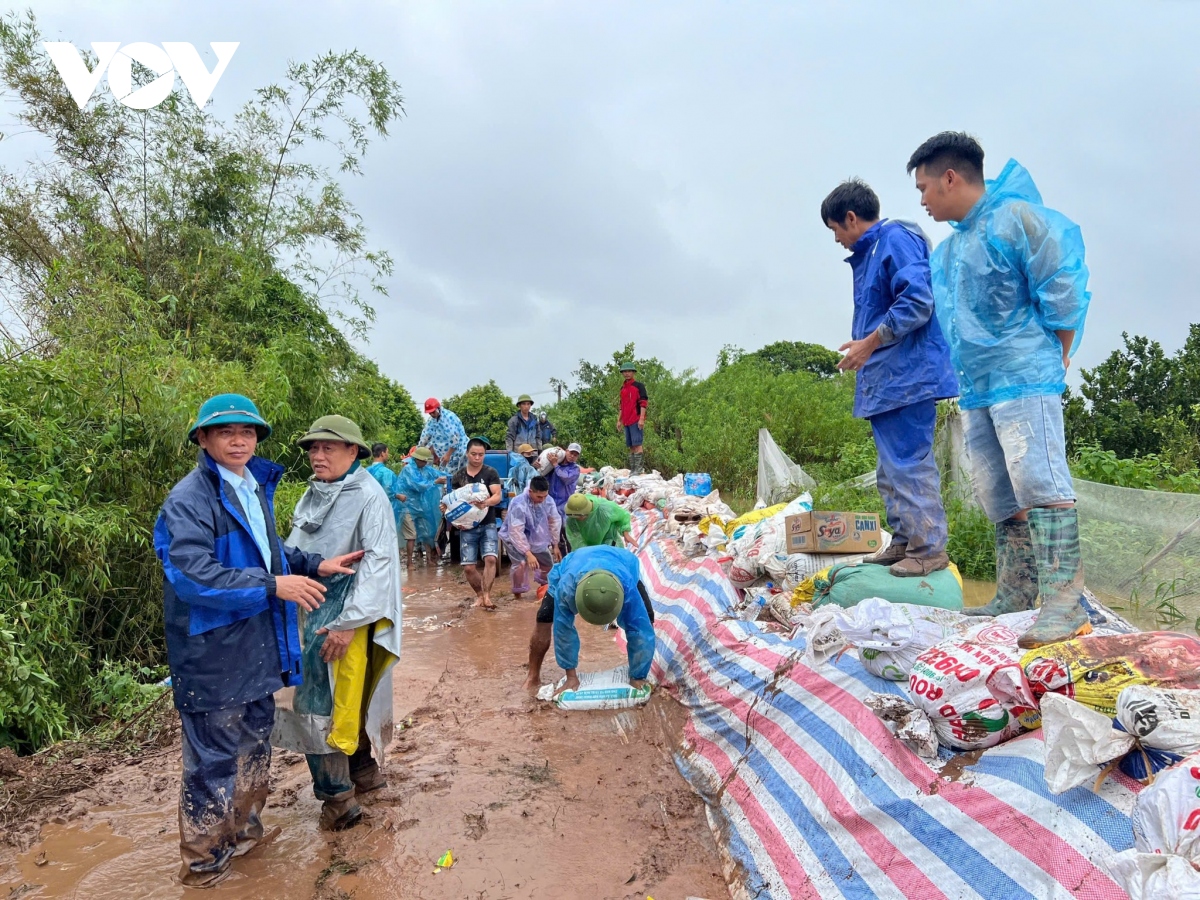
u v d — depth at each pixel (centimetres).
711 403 1883
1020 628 326
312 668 352
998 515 380
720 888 314
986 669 260
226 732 315
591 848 343
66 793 400
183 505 309
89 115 1225
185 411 659
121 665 559
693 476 1162
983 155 363
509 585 939
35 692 453
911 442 426
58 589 502
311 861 334
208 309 1255
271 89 1401
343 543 357
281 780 416
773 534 561
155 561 597
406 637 696
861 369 438
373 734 359
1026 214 335
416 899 305
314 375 1161
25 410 586
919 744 271
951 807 247
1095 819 208
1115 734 209
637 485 1242
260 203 1415
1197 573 445
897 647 323
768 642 435
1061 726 215
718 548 654
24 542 506
